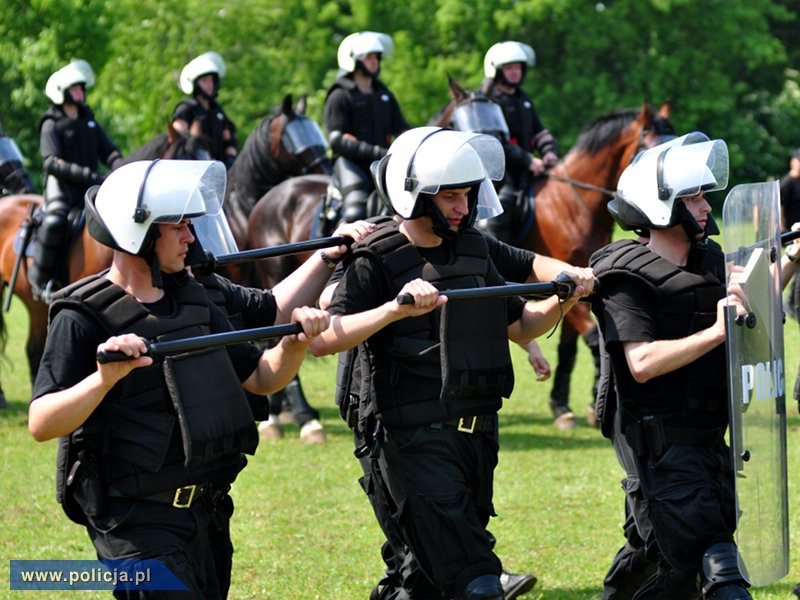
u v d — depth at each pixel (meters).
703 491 7.84
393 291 7.89
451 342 7.78
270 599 10.22
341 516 12.84
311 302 8.17
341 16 55.16
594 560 11.21
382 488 8.15
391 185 7.88
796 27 60.91
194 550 7.01
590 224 17.39
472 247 8.05
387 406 7.86
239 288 7.95
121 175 6.93
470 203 7.98
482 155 8.13
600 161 17.33
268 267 17.55
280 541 11.92
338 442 16.72
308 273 8.20
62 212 17.39
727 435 14.13
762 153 56.84
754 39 54.34
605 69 55.25
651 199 8.00
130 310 6.88
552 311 8.34
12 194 20.27
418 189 7.73
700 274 8.09
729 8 54.03
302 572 10.93
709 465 7.97
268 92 51.12
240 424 7.03
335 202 17.12
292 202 17.52
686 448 7.96
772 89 61.12
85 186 17.69
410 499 7.79
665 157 8.01
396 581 8.61
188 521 6.96
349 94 17.58
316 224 17.16
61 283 17.58
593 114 53.50
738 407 7.50
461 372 7.73
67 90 17.77
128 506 6.88
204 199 7.63
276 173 18.80
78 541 11.90
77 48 41.25
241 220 18.75
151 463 6.80
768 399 7.78
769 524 7.72
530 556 11.34
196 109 20.25
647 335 7.89
